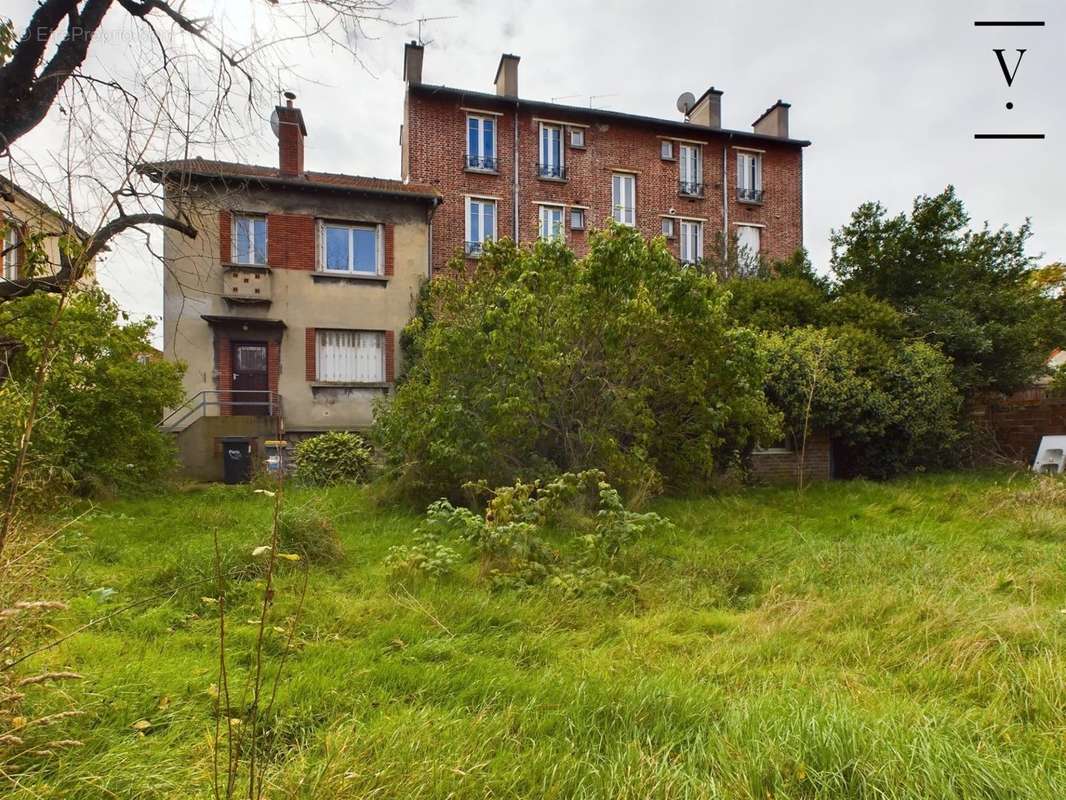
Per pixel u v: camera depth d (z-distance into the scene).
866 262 14.71
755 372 9.02
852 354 11.86
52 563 4.46
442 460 7.93
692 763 2.18
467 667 3.03
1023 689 2.79
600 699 2.64
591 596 4.30
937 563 5.12
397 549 5.14
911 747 2.14
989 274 14.30
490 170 17.70
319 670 2.95
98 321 8.63
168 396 9.91
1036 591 4.30
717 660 3.23
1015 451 14.49
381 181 16.19
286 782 1.93
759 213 20.62
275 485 10.29
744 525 7.23
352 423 14.91
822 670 3.11
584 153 18.81
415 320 9.98
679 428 9.41
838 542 6.17
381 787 1.95
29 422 2.16
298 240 14.76
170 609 3.89
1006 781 2.01
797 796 2.02
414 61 17.30
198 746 2.21
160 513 7.75
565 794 2.03
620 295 8.45
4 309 6.62
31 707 2.30
